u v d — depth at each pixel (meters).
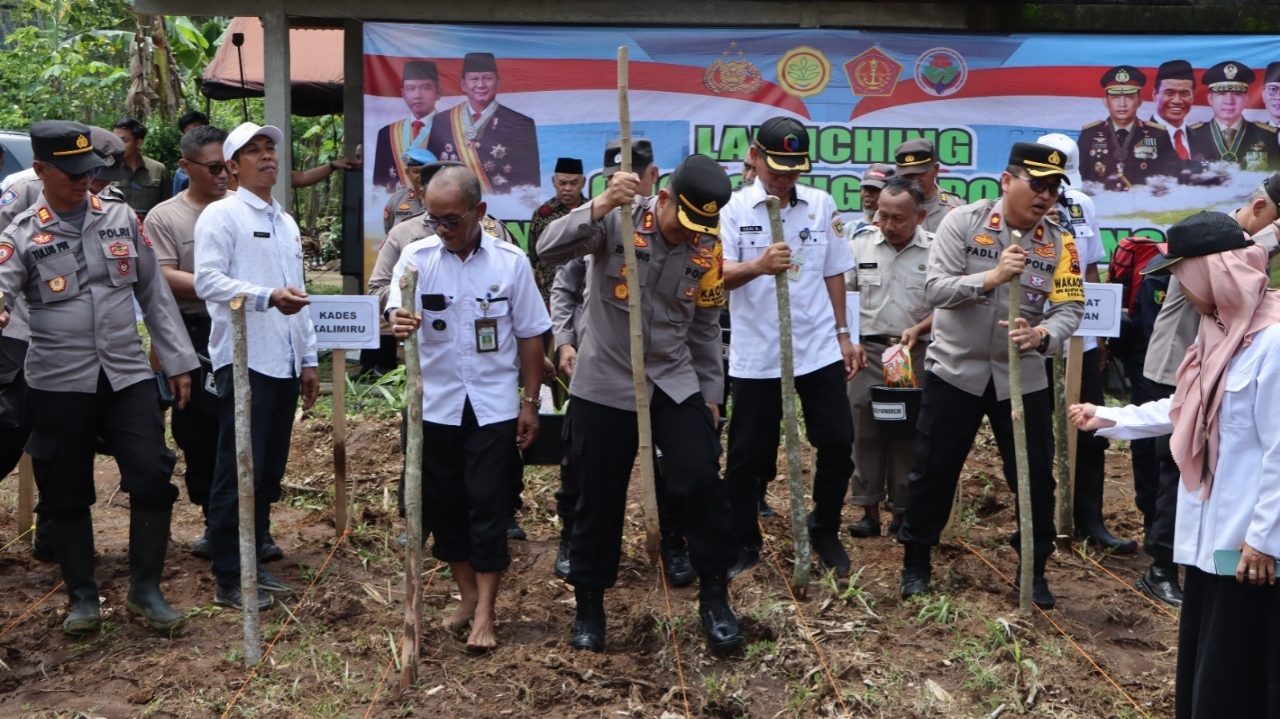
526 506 7.16
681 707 4.68
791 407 5.40
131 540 5.27
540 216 7.64
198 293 5.48
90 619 5.21
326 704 4.64
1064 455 6.46
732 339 5.91
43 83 18.97
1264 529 3.62
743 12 10.31
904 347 6.27
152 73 15.39
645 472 4.71
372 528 6.73
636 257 4.79
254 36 13.92
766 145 5.66
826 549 6.09
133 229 5.30
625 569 6.08
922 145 6.83
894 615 5.54
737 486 5.96
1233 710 3.80
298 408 9.15
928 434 5.57
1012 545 6.00
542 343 5.27
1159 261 4.00
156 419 5.29
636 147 6.12
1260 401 3.68
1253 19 10.52
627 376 4.89
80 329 5.12
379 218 10.21
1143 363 6.33
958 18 10.39
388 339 10.24
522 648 5.12
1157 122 10.45
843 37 10.26
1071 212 6.59
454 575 5.31
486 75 10.15
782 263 5.21
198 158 5.97
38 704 4.66
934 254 5.50
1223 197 10.52
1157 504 5.84
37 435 5.15
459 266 5.03
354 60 11.10
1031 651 5.14
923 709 4.64
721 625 5.03
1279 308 3.76
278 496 6.05
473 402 5.01
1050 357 6.61
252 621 4.91
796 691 4.79
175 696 4.70
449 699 4.68
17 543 6.53
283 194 10.23
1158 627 5.56
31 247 5.08
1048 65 10.38
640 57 10.21
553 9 10.24
